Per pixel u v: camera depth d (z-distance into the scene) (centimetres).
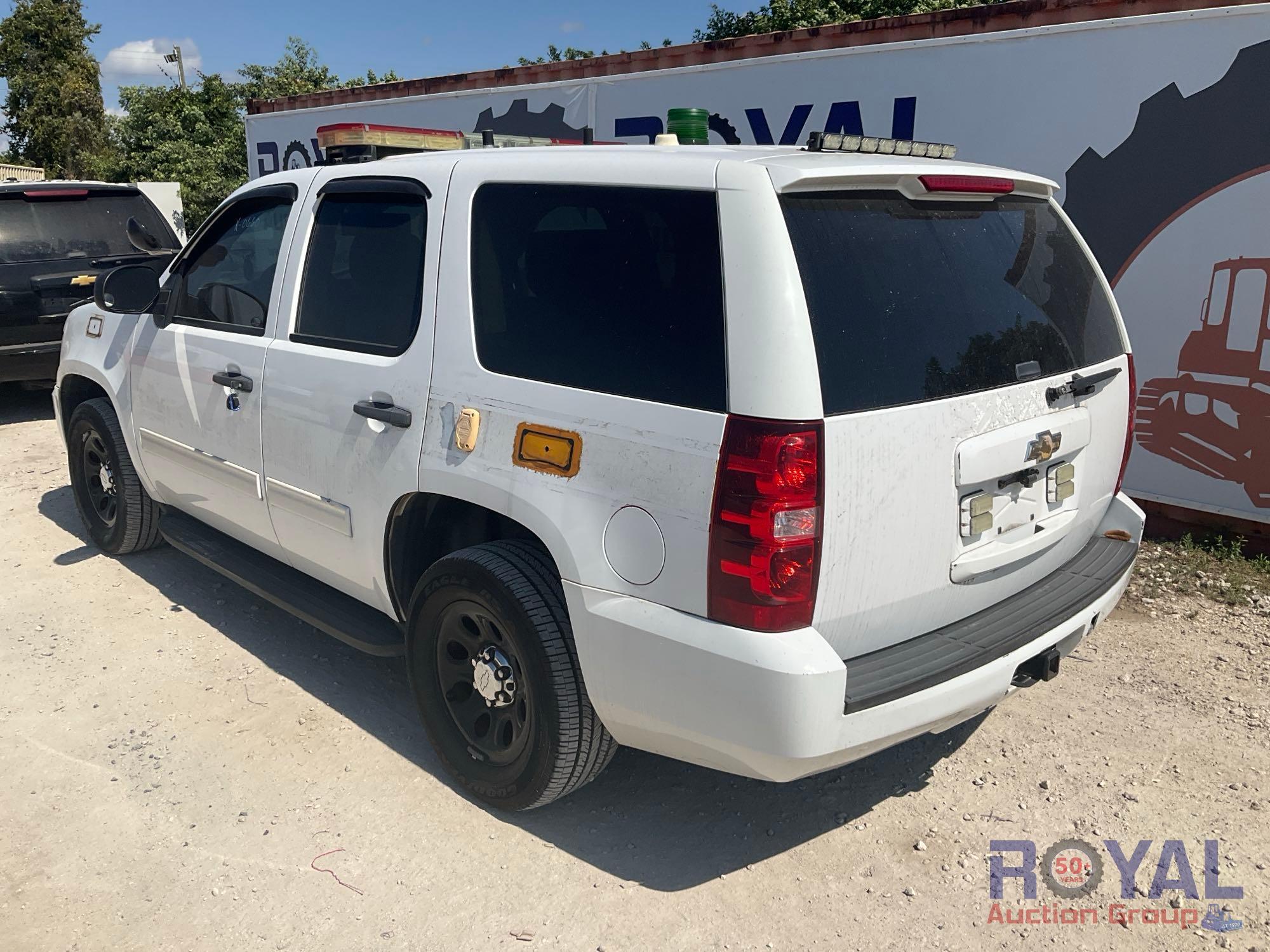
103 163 2886
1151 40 532
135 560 511
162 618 443
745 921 264
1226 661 411
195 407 401
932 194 264
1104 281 334
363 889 274
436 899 271
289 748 342
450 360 293
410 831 299
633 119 794
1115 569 315
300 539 360
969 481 256
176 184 1491
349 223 342
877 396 235
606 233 262
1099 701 380
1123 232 561
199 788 318
